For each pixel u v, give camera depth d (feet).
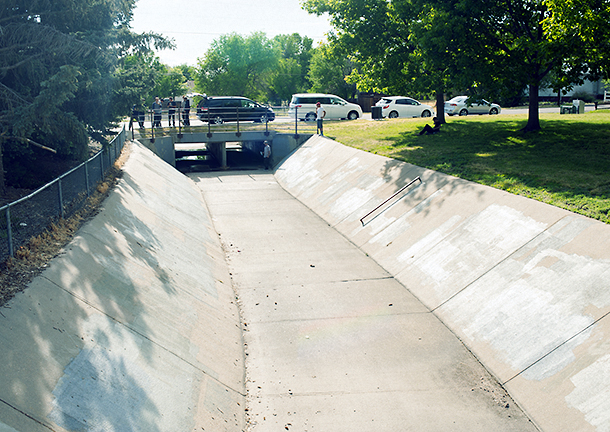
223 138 102.32
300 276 45.09
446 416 25.77
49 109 39.42
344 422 25.40
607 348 25.84
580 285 30.40
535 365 27.96
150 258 37.63
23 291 24.72
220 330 33.53
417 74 83.92
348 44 85.20
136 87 52.95
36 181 53.01
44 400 19.67
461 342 33.01
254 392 28.07
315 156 88.84
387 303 39.14
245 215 67.00
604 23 50.96
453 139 76.07
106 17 49.60
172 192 64.95
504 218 41.09
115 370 23.52
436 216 48.21
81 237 33.35
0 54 42.83
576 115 95.71
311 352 32.24
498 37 67.41
